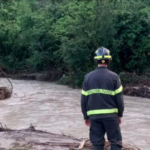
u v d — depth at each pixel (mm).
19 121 12945
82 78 23438
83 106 6312
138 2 25344
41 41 29406
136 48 23562
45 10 31781
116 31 23297
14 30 34250
